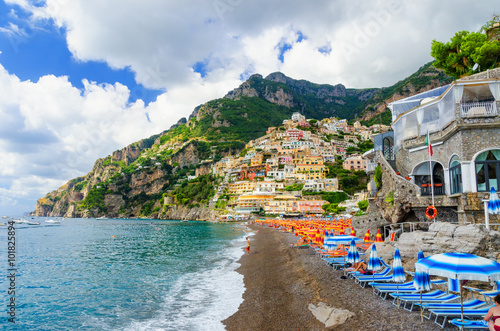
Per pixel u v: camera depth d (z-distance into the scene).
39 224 160.38
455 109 22.42
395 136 34.28
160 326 16.62
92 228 130.62
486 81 21.83
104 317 18.88
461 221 22.17
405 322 12.58
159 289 24.41
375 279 17.45
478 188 21.69
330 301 16.48
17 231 112.25
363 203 75.69
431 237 18.81
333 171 187.12
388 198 29.62
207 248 51.81
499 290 12.73
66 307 21.16
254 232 82.44
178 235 85.50
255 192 171.62
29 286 27.42
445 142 25.05
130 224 166.38
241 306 18.72
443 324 11.66
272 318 15.99
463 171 22.06
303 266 26.42
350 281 19.53
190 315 17.89
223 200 192.75
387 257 20.56
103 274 31.94
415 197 25.80
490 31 35.31
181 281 26.73
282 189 177.75
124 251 52.12
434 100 26.86
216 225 137.50
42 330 17.39
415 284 12.38
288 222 87.12
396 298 15.03
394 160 34.59
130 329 16.59
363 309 14.54
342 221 63.53
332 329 13.43
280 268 27.77
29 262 41.19
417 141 28.62
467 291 14.02
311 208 146.00
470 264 10.73
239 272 29.12
